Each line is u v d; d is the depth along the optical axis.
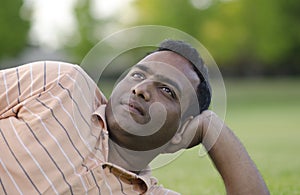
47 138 2.24
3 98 2.38
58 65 2.43
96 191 2.27
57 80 2.36
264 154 7.67
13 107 2.36
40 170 2.21
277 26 32.53
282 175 5.05
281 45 33.06
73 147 2.25
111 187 2.30
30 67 2.44
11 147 2.23
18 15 27.19
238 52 34.88
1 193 2.21
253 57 35.75
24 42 28.05
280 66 37.44
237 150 2.58
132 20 32.59
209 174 5.20
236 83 33.00
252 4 32.38
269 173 5.21
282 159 6.91
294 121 15.34
